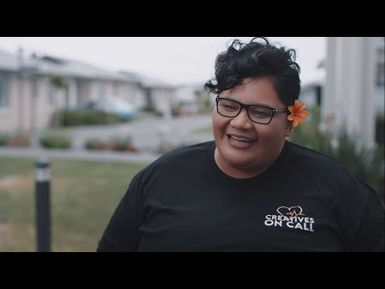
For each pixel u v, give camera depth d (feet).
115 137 55.72
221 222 4.89
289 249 4.71
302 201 4.84
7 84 71.77
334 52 21.83
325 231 4.78
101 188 27.89
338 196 4.90
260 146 4.73
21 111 74.33
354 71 21.26
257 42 4.78
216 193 5.02
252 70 4.59
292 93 4.71
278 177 4.94
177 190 5.17
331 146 17.28
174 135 62.39
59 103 85.46
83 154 47.83
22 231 19.01
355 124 21.06
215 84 4.83
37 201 14.21
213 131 4.93
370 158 17.61
